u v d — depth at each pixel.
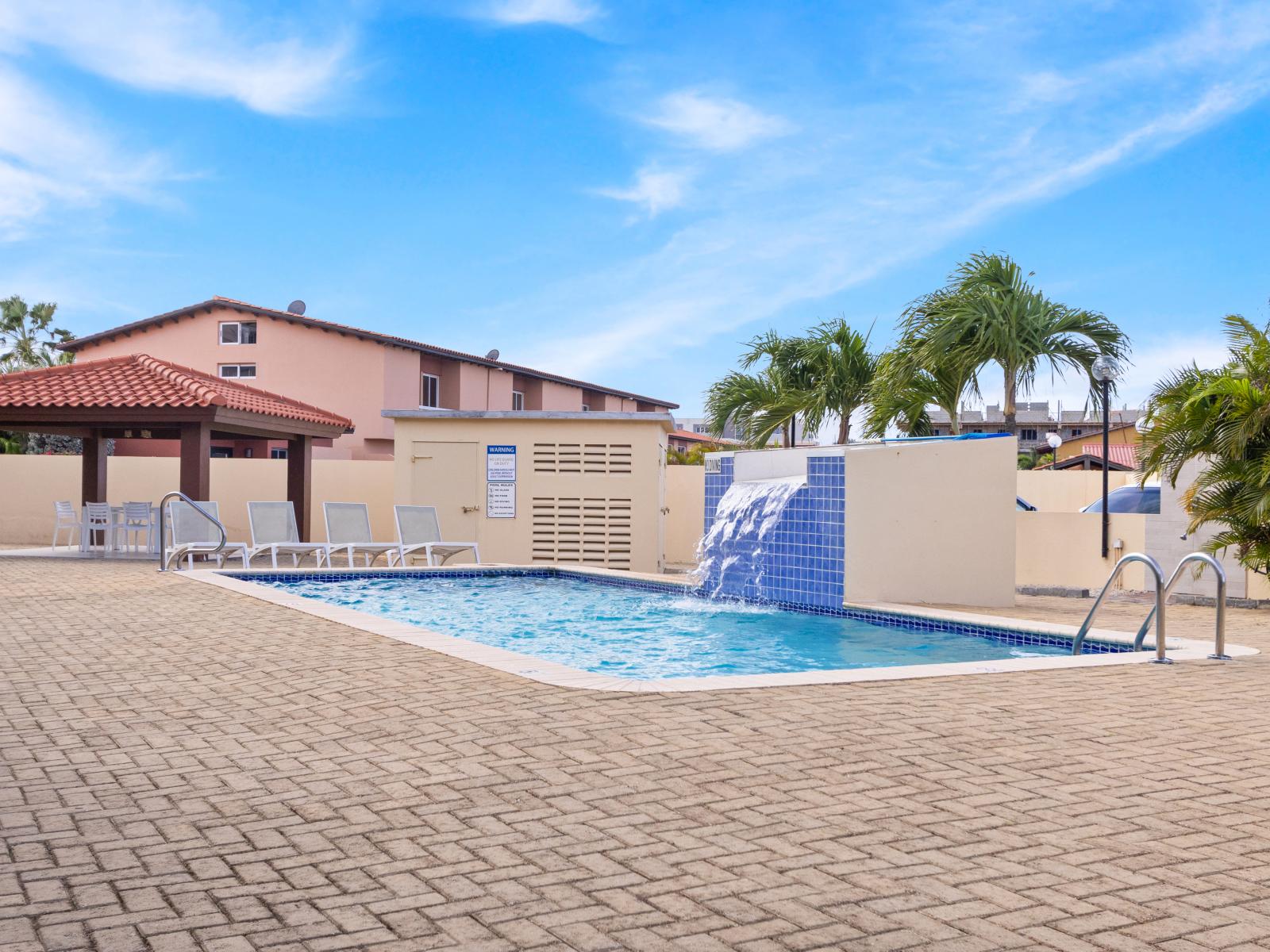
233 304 29.02
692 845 3.33
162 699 5.47
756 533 12.18
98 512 16.28
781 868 3.14
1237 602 11.53
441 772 4.11
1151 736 4.83
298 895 2.91
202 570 12.91
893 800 3.81
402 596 12.55
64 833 3.40
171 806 3.69
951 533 11.14
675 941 2.63
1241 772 4.26
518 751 4.41
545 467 15.97
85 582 11.55
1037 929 2.72
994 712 5.29
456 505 15.98
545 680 5.89
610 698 5.45
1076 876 3.10
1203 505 11.30
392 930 2.69
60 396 15.23
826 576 10.95
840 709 5.27
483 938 2.64
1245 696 5.78
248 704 5.32
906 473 10.94
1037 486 20.00
